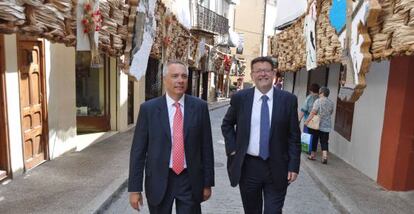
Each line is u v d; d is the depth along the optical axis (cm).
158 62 1541
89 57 1074
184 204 320
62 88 765
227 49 3541
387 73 615
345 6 536
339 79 905
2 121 567
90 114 1098
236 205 547
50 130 717
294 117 361
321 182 639
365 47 441
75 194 526
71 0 471
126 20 746
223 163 827
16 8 336
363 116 715
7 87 570
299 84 1509
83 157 757
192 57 1820
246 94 370
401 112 568
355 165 745
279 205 361
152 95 1529
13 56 583
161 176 315
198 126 322
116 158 757
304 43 901
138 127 324
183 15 1630
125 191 583
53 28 420
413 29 359
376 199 548
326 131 776
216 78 3119
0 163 575
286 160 362
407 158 576
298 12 1141
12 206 475
